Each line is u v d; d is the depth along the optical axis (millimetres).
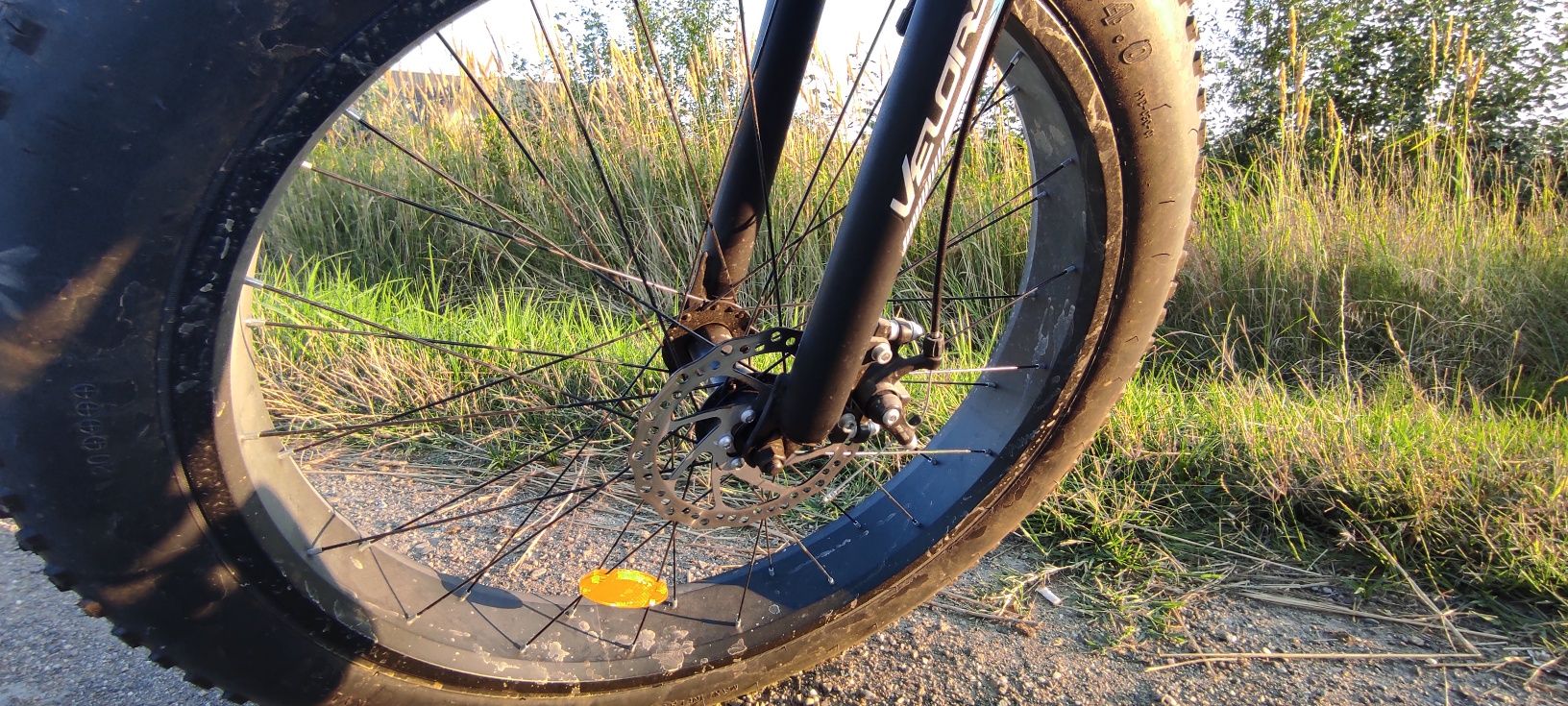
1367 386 2926
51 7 730
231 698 1022
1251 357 3195
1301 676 1632
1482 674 1648
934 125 924
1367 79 4875
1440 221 3594
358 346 2896
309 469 2357
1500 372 3018
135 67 750
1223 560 2014
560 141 4156
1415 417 2396
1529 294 3227
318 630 1021
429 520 2143
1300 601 1860
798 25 1162
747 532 2102
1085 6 1000
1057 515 2059
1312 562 1987
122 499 856
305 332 2939
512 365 2754
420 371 2736
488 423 2615
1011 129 3877
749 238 1282
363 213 4121
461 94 4199
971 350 2924
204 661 963
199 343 841
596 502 2223
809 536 1524
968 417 1455
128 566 881
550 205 4059
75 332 792
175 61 759
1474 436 2254
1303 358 3148
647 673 1264
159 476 866
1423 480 2061
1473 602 1851
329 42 800
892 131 920
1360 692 1593
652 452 1116
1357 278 3328
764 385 1102
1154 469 2250
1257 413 2414
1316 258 3355
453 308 3754
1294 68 4789
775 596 1380
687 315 1248
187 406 857
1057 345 1246
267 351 2795
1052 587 1905
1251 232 3553
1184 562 2008
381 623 1090
